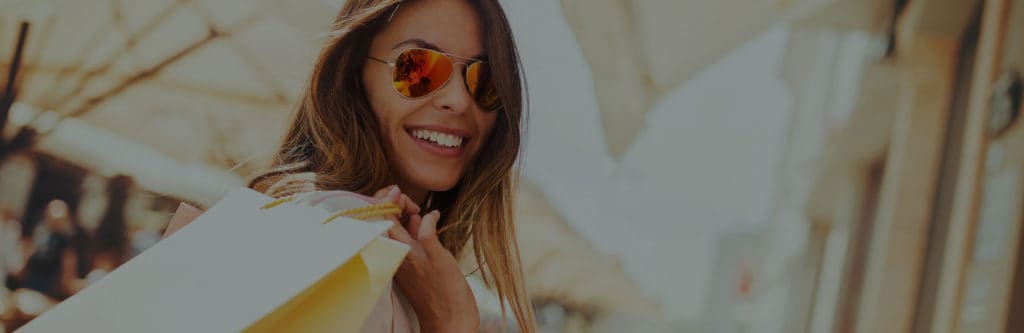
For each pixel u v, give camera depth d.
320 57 1.12
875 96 9.13
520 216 6.43
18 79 3.09
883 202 6.81
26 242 3.56
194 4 3.14
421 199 1.25
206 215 0.85
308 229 0.79
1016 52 3.87
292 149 1.18
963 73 6.17
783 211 23.03
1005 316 3.34
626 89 7.14
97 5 3.13
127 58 3.24
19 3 3.04
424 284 0.97
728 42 8.02
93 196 3.63
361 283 0.74
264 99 3.32
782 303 18.67
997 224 3.72
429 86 1.13
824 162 13.17
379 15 1.12
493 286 1.36
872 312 6.23
